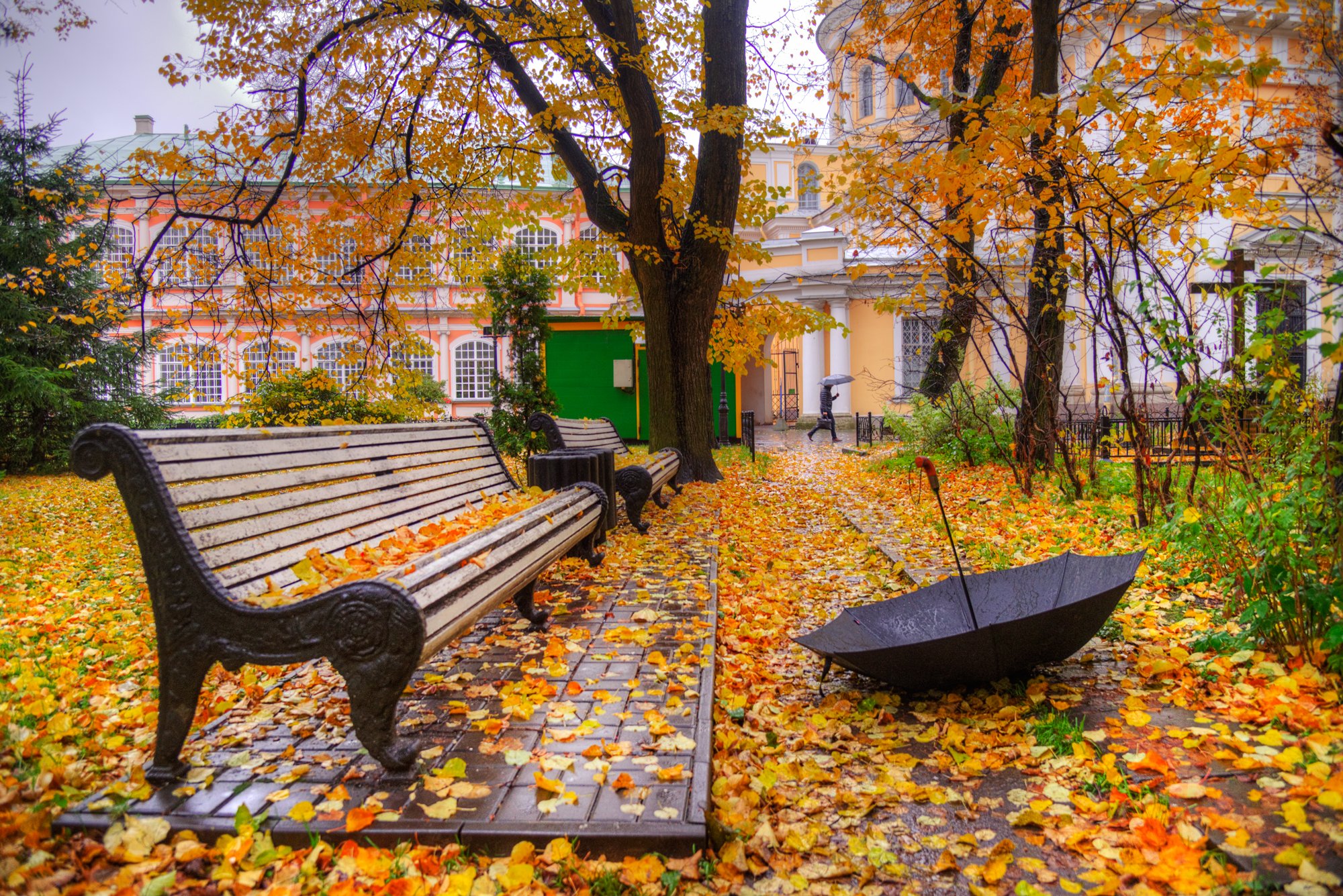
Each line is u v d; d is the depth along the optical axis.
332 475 3.31
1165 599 4.20
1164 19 7.82
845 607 4.78
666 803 2.14
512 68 10.10
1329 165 4.58
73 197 17.52
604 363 20.05
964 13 10.91
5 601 4.98
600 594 4.70
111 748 2.57
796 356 30.72
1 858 1.85
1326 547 2.96
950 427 11.62
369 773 2.36
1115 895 1.80
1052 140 5.32
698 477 10.92
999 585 3.63
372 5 9.32
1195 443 5.56
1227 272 8.99
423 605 2.32
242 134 9.37
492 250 13.41
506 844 1.99
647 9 10.70
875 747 2.76
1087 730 2.71
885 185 8.09
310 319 10.55
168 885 1.81
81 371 17.88
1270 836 1.91
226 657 2.29
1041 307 8.52
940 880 1.96
